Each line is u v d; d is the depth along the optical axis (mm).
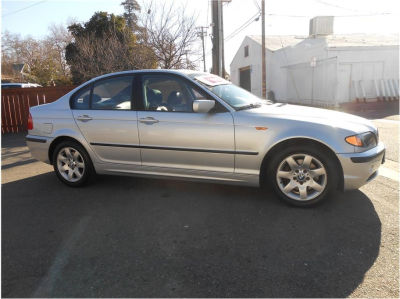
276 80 25344
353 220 3348
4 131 10750
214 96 3891
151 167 4199
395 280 2395
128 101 4273
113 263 2711
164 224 3402
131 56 11500
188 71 4355
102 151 4410
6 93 10609
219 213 3627
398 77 17906
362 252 2766
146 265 2670
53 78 32719
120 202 4055
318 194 3588
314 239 2996
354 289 2312
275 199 3961
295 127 3537
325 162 3498
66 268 2656
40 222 3539
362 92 17500
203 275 2518
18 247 3008
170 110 4039
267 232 3156
